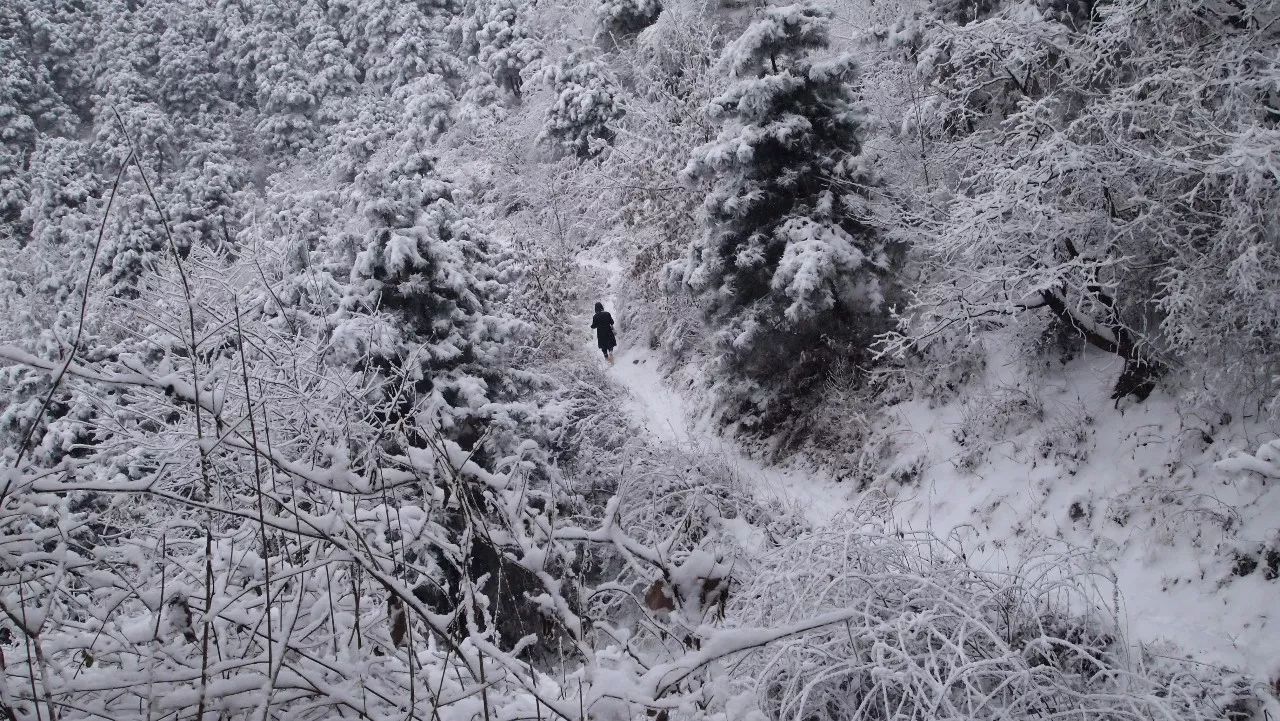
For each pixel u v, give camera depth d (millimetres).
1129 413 8273
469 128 38375
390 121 43375
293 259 12539
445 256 12148
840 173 11562
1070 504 7969
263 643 2830
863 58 13430
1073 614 5805
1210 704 4938
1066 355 9484
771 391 12898
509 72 40312
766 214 12305
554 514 3188
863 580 4395
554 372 16906
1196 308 6883
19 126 52156
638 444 11773
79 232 33562
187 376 3629
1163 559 6777
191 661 2555
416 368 5430
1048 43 8406
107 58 56188
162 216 2783
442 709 2693
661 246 18047
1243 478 6656
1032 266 8047
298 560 3273
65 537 2604
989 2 10703
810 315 11078
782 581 4523
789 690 3805
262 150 50250
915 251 11258
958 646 3875
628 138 22156
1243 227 6441
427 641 3525
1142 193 7387
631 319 20266
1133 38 7902
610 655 3428
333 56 51469
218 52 56000
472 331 12062
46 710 2432
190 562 3094
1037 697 3869
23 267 35812
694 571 3621
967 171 10039
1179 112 7227
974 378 10297
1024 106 8039
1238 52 7062
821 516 10234
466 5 47812
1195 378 7609
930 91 11352
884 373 11547
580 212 26969
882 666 3666
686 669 2701
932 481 9562
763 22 11500
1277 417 6664
